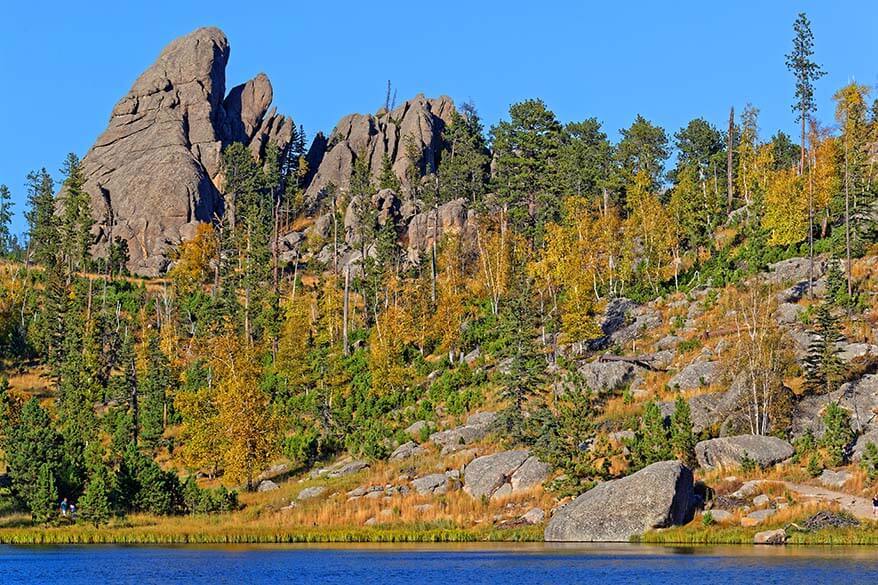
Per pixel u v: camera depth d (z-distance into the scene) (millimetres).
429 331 119000
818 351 84875
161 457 101812
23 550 70438
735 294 105438
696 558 58844
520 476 76500
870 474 68250
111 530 75188
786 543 62969
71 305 134625
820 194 115375
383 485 81438
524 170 148125
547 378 97125
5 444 89938
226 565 62438
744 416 79812
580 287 108312
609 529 66938
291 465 94000
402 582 54594
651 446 73875
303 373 112562
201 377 116125
